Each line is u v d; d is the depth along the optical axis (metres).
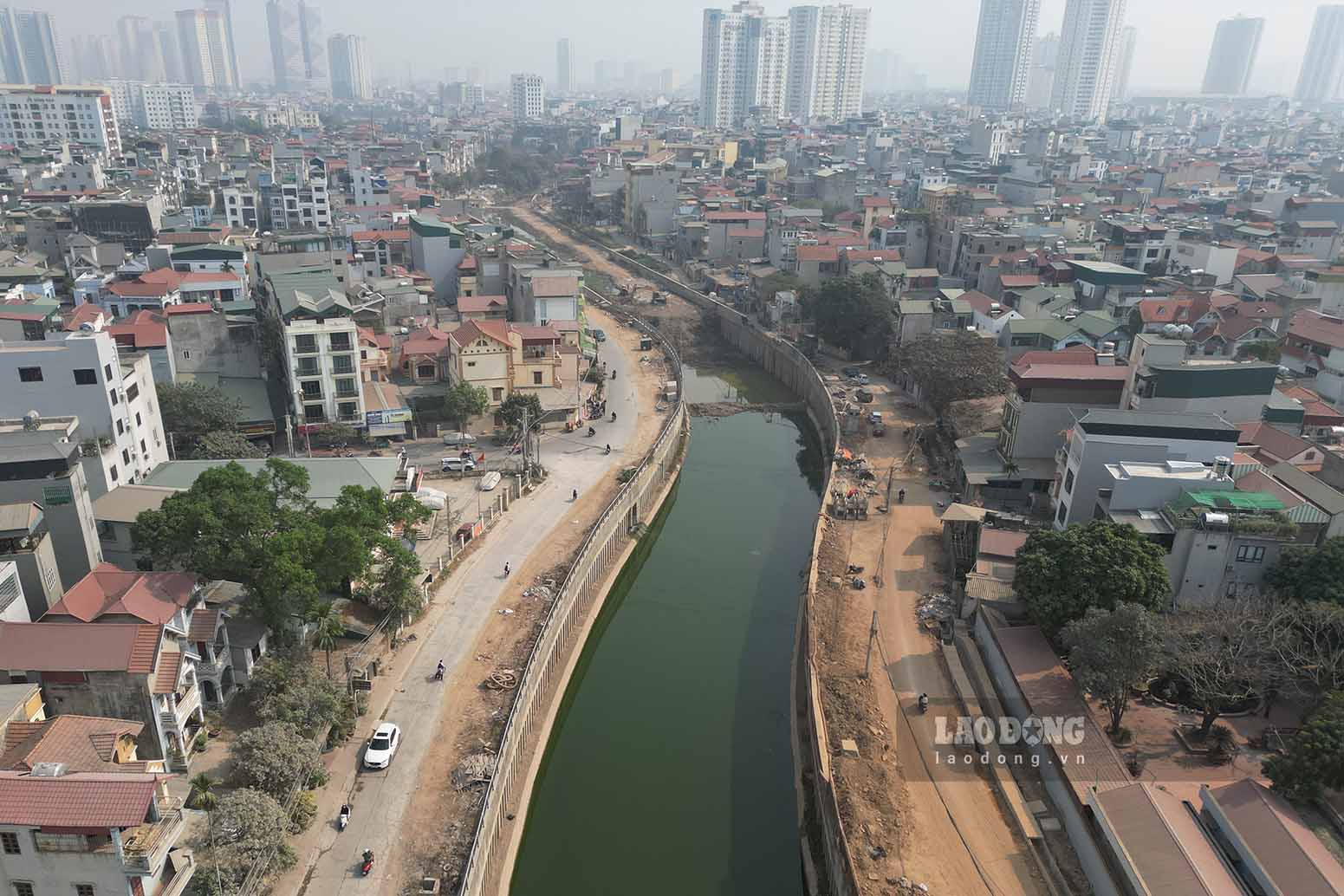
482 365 125.12
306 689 63.94
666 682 84.50
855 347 167.12
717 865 63.78
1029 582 75.44
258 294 137.00
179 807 47.97
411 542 89.94
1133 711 68.81
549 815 67.94
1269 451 94.62
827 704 72.19
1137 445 85.75
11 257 154.38
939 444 125.12
